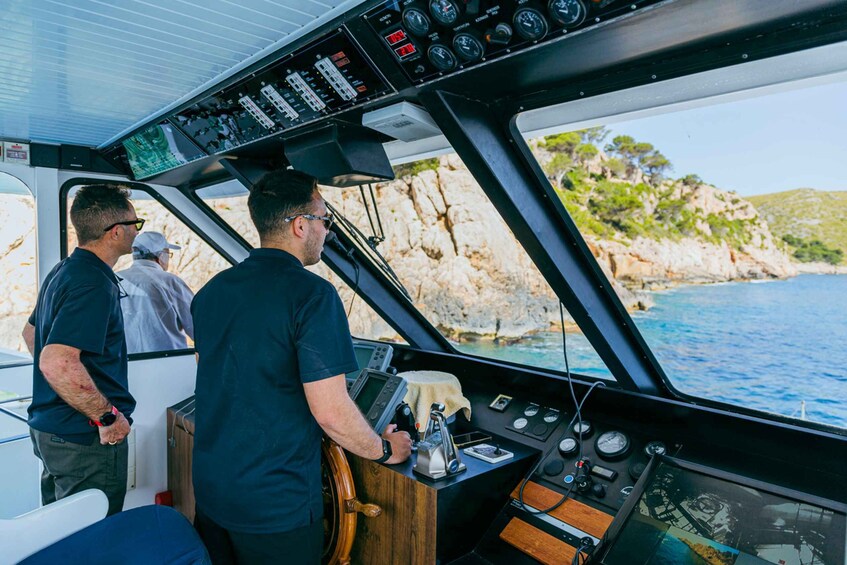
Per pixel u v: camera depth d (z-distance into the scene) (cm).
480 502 204
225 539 176
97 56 196
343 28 164
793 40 134
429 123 203
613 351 225
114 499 243
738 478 155
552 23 136
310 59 184
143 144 316
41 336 233
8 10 160
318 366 162
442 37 153
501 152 200
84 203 229
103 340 221
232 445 168
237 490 167
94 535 155
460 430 260
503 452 222
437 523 187
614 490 200
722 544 145
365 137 231
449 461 198
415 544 195
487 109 194
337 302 172
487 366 278
